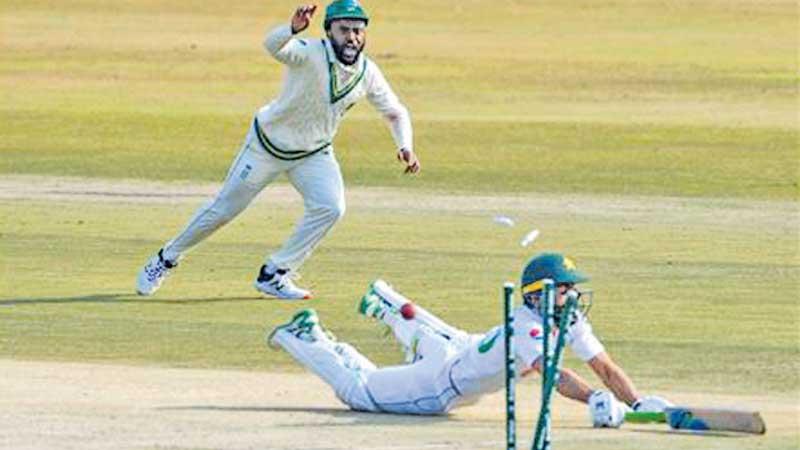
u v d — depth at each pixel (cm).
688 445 3316
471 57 13550
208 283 5812
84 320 5172
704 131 10231
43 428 3478
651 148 9612
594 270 6028
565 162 9138
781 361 4578
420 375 3753
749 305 5397
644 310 5297
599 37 14575
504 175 8688
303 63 5359
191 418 3644
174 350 4728
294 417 3694
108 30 14775
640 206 7681
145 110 11225
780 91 11950
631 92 11975
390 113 5522
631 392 3625
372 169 8894
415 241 6688
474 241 6694
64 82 12481
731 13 15800
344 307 5381
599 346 3656
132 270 6062
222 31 14875
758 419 3450
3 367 4431
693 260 6253
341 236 6800
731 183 8412
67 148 9700
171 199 7881
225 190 5553
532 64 13225
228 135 10256
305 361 3869
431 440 3391
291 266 5531
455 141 9869
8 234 6831
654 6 16150
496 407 3906
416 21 15375
